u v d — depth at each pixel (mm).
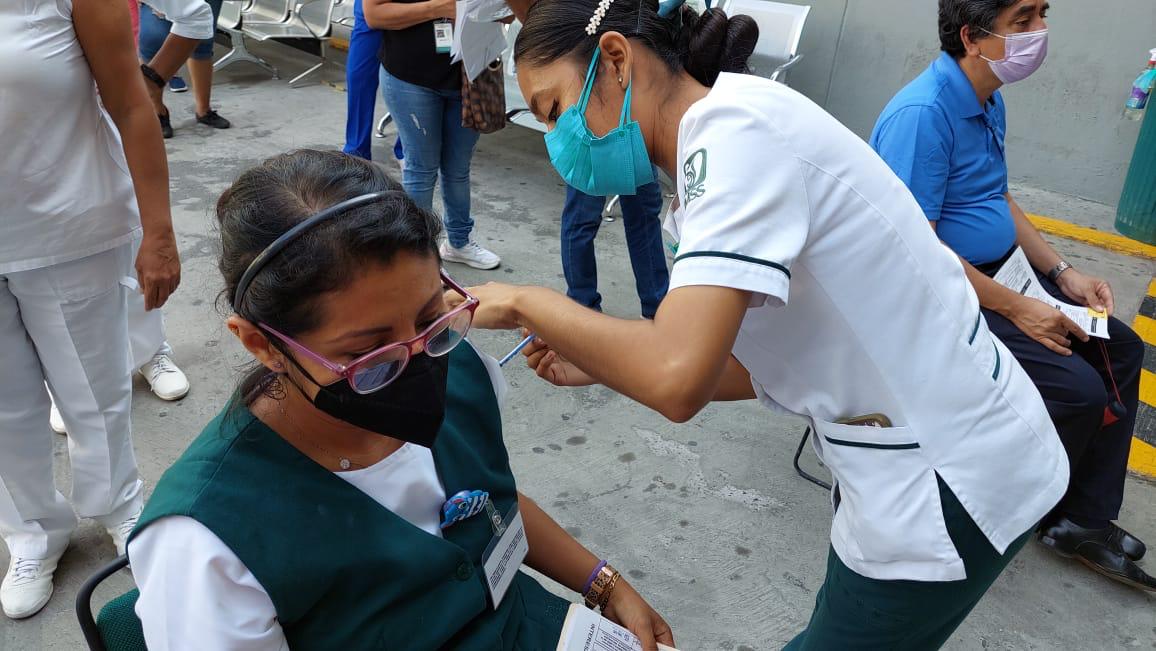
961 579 1276
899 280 1168
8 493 2090
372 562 989
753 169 1059
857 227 1129
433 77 3367
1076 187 5023
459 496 1105
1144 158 4379
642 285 3447
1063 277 2389
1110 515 2383
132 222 1988
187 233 4203
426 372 990
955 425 1231
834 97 5562
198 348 3299
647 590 2318
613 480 2727
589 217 3289
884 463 1253
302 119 6000
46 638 2117
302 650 997
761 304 1079
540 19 1256
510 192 4961
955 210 2197
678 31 1254
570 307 1118
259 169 923
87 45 1749
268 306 888
